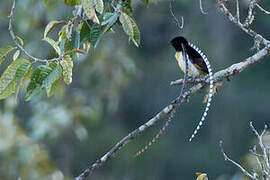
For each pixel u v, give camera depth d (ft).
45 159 45.57
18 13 46.85
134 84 78.54
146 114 79.92
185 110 79.71
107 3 20.76
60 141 61.11
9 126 44.80
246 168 30.66
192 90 21.22
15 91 18.44
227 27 77.00
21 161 44.14
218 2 21.71
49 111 48.75
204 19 75.36
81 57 45.29
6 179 44.09
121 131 77.15
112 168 76.38
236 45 77.97
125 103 79.10
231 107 76.89
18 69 18.33
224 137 77.56
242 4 35.27
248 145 76.59
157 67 78.33
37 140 48.11
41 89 18.44
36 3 46.37
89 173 20.04
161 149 79.46
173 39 28.45
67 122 48.08
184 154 79.05
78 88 53.93
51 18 44.68
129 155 77.41
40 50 47.06
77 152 71.20
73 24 19.83
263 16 69.77
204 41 76.38
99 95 54.85
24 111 59.21
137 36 19.47
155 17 71.72
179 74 78.59
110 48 51.11
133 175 77.41
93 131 74.18
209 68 22.57
